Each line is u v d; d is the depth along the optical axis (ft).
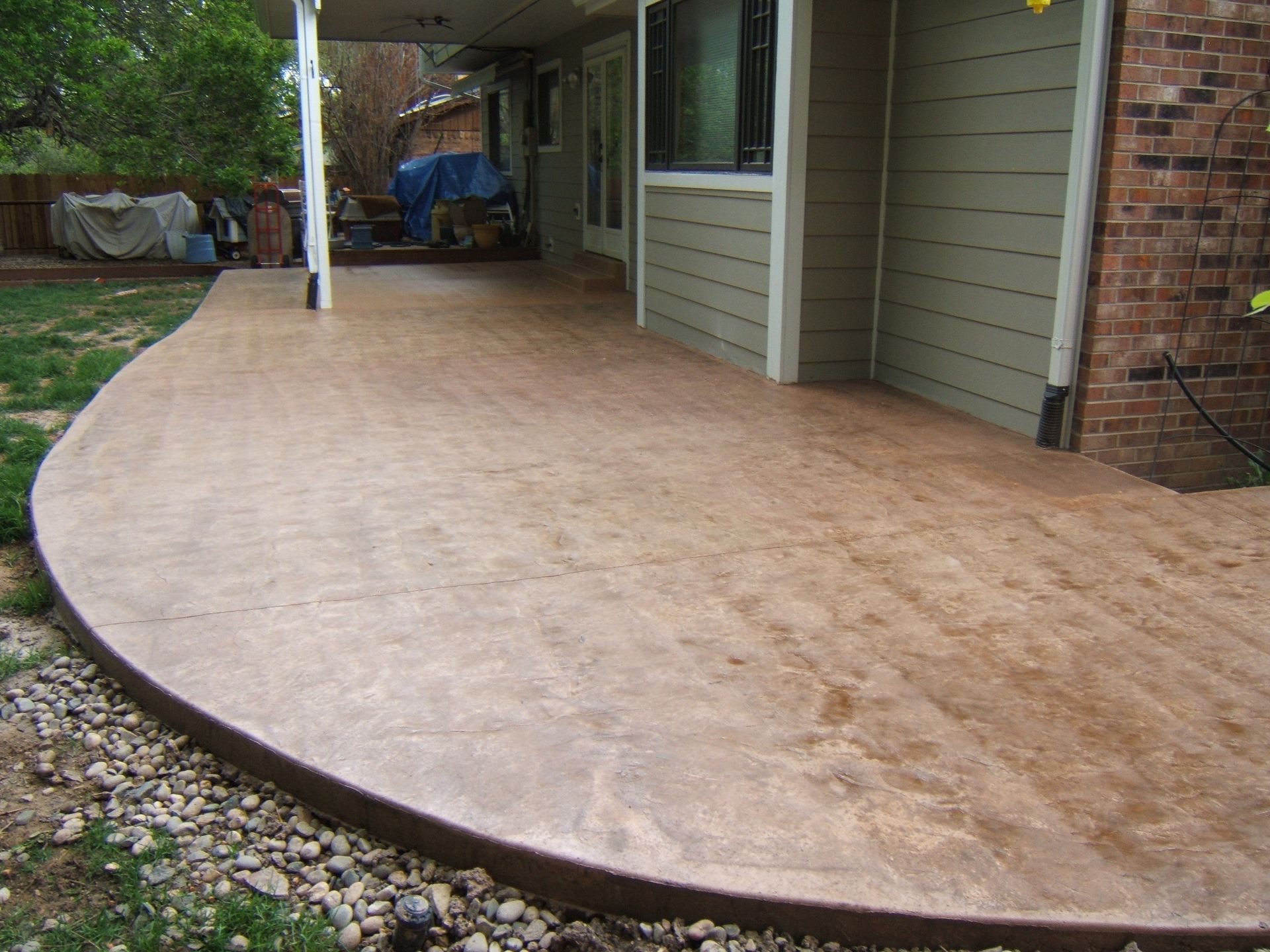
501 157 57.72
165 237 52.29
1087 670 9.59
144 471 15.49
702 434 17.51
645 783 7.84
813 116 19.95
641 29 27.12
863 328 21.49
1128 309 15.48
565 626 10.48
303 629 10.39
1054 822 7.40
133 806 8.39
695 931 6.77
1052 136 15.93
